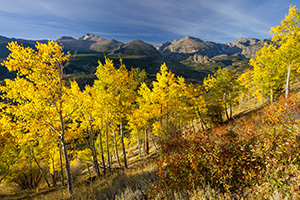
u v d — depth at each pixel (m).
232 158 4.08
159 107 15.78
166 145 5.86
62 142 8.19
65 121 9.23
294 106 7.11
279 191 3.21
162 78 15.26
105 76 11.49
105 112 11.84
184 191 4.11
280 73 17.47
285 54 13.16
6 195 14.69
